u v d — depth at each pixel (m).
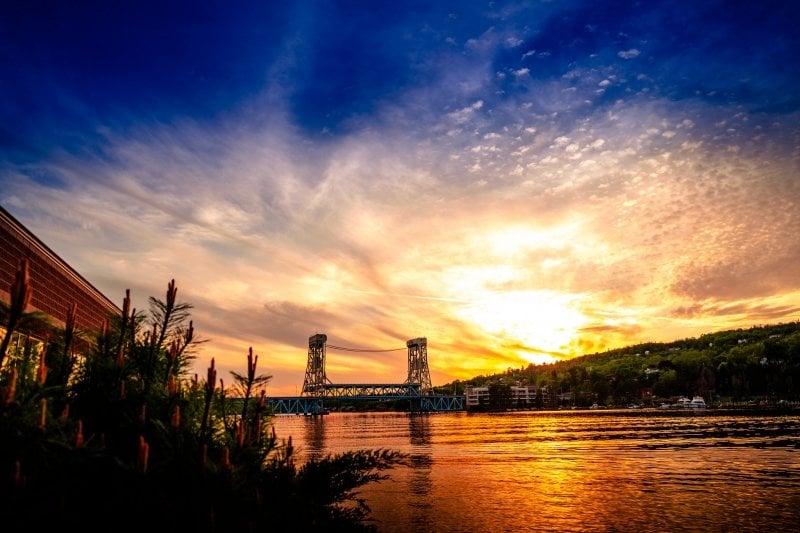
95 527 5.44
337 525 7.74
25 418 5.16
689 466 33.88
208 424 7.31
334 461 8.19
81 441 5.25
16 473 4.54
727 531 16.61
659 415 157.25
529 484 27.25
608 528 17.08
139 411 6.85
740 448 45.84
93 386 7.10
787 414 126.06
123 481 5.68
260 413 8.09
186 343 7.95
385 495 24.09
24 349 6.41
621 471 32.06
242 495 6.16
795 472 30.31
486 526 17.48
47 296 12.31
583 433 77.62
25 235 11.06
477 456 44.12
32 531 4.81
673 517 18.59
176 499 5.82
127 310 7.73
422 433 93.00
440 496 23.66
